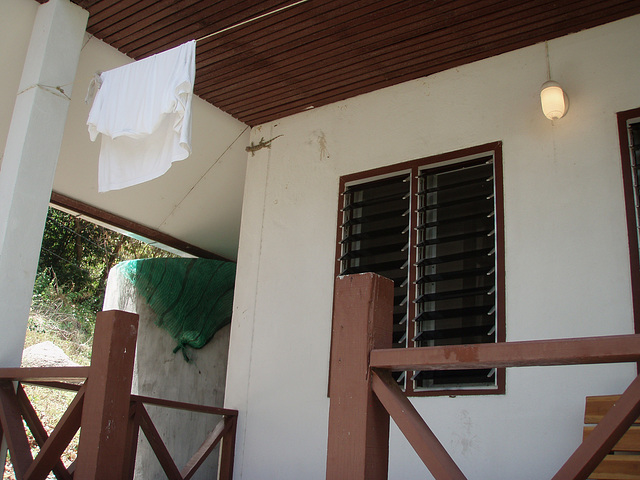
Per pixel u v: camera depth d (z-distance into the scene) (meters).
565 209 4.41
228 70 5.43
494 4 4.46
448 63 5.16
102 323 3.13
